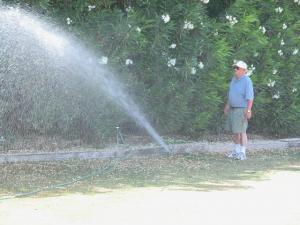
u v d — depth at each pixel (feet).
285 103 111.14
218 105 101.81
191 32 96.78
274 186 69.56
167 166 81.46
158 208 58.03
